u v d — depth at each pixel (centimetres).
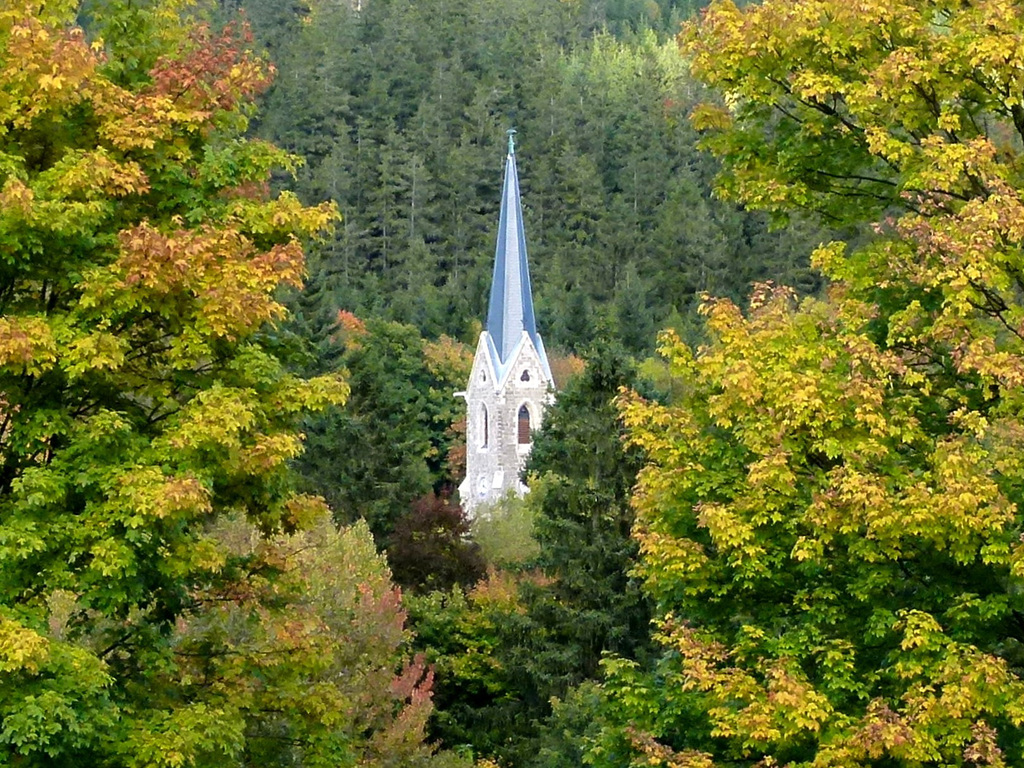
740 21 3023
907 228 2639
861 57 2939
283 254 2823
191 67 2981
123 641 2967
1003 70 2678
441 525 8531
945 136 2927
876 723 2305
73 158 2680
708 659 2636
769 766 2459
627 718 2859
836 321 2900
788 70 2992
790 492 2584
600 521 6500
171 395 2962
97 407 2875
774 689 2430
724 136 3144
